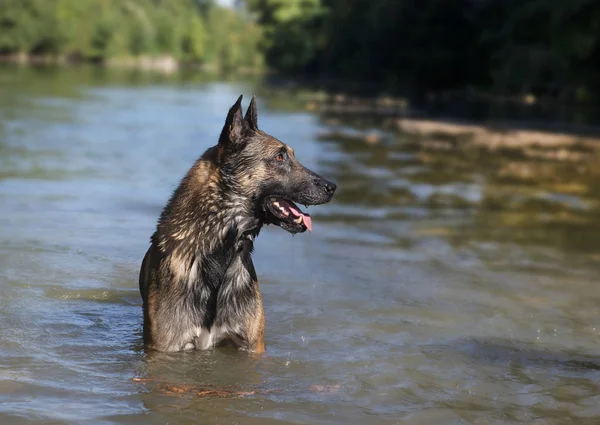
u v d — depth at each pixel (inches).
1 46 4175.7
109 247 334.0
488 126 1138.7
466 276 318.3
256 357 216.8
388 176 613.9
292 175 218.2
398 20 1978.3
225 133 214.4
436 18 1888.5
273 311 261.1
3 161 576.7
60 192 462.9
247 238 219.0
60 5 4431.6
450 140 938.1
